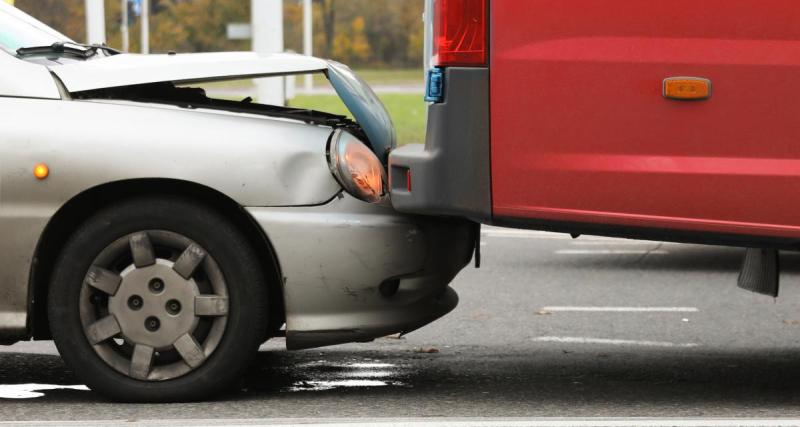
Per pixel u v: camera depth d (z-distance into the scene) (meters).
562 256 13.15
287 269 5.79
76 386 6.51
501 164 5.57
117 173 5.77
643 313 9.60
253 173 5.79
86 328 5.88
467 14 5.58
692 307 9.91
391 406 6.02
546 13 5.52
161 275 5.83
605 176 5.49
